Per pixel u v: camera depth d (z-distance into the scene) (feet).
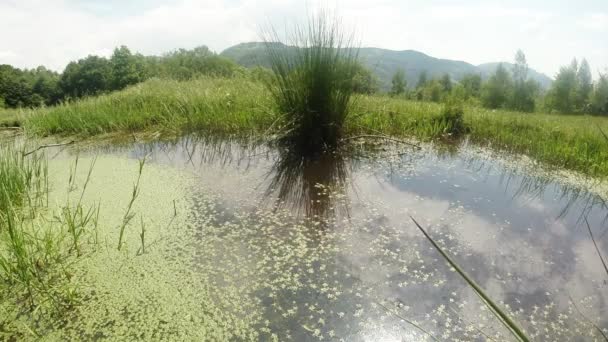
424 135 13.60
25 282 5.18
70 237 6.59
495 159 11.59
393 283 5.45
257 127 13.83
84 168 10.51
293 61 11.34
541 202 8.37
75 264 5.86
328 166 10.61
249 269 5.78
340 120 11.89
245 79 20.43
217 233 6.88
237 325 4.62
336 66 11.39
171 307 4.94
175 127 14.60
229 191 8.84
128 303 5.01
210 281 5.48
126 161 11.16
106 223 7.20
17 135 15.29
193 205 8.05
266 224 7.24
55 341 4.35
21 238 5.73
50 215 7.52
